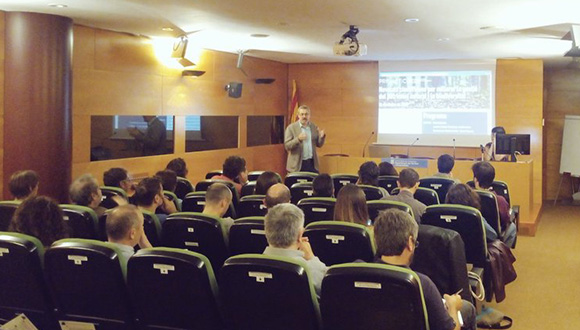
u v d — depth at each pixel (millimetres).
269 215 2588
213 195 3650
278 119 11188
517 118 9789
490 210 4555
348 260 2934
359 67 10828
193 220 3191
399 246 2291
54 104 5844
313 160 7801
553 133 10852
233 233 3143
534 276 5441
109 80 6992
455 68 10180
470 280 3584
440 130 10359
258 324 2338
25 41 5672
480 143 10086
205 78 8859
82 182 3982
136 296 2502
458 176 8047
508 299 4719
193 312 2463
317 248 2971
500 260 3955
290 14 5980
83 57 6602
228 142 9641
